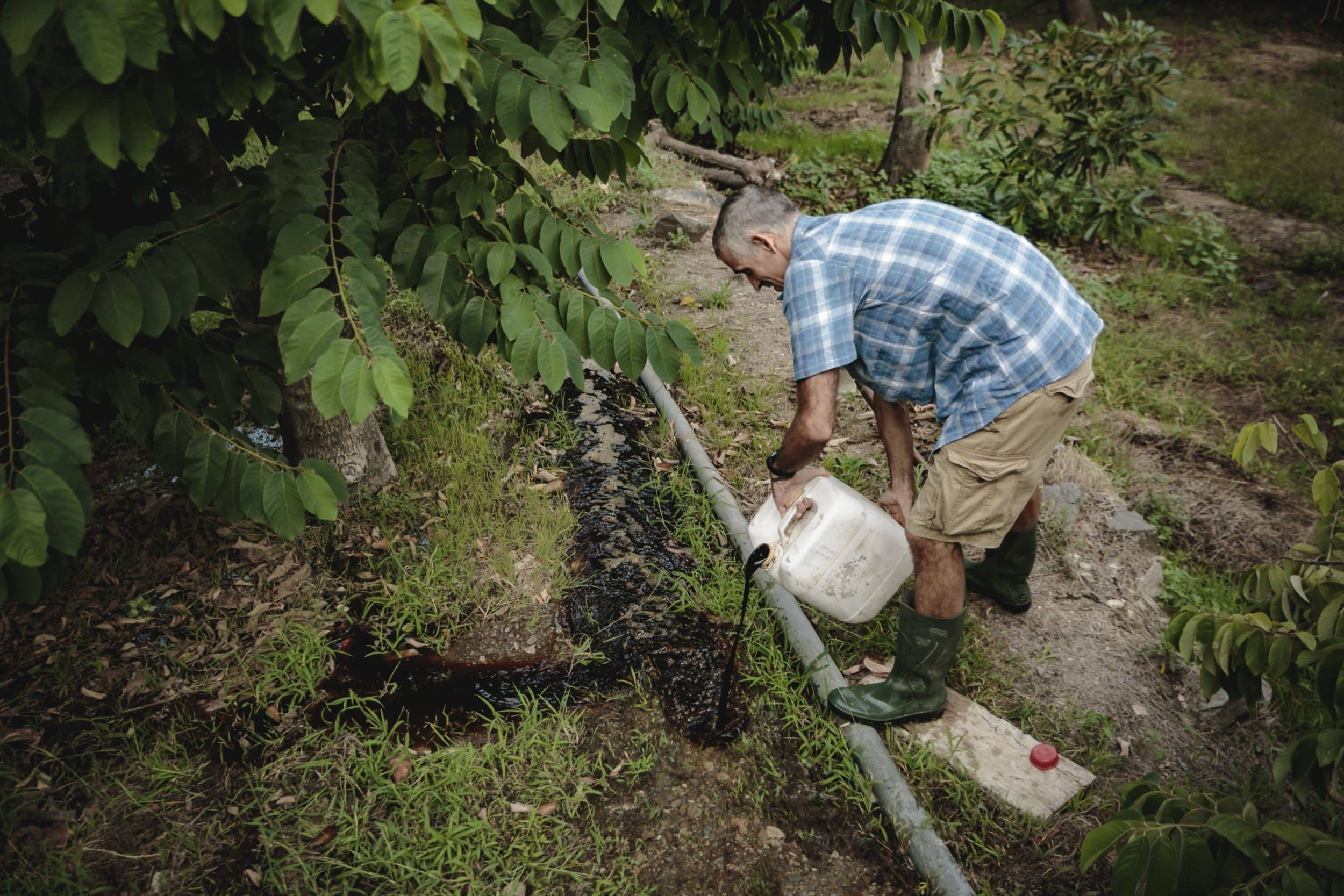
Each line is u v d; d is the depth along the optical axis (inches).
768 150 336.5
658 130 312.3
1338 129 394.9
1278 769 77.3
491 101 84.1
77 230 101.7
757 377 186.7
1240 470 174.7
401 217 99.3
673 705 120.8
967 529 102.0
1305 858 72.6
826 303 95.9
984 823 106.0
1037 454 100.3
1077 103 257.0
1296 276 259.1
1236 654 86.2
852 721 115.1
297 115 108.7
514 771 111.0
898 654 113.6
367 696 120.7
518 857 101.3
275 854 101.7
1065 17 364.2
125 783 107.5
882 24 108.2
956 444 100.3
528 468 161.3
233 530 141.6
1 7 64.2
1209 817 76.2
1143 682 127.0
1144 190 261.9
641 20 106.4
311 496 90.1
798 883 100.7
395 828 102.6
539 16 89.4
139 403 96.7
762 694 122.1
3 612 127.2
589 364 192.2
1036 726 119.4
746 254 101.1
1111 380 199.9
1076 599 139.7
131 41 59.0
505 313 90.2
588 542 147.4
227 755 111.7
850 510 108.5
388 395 71.3
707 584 138.4
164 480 148.8
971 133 310.0
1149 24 576.7
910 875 101.5
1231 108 420.8
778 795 109.7
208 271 87.1
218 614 129.6
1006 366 96.1
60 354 85.4
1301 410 196.5
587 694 122.4
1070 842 104.9
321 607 132.2
